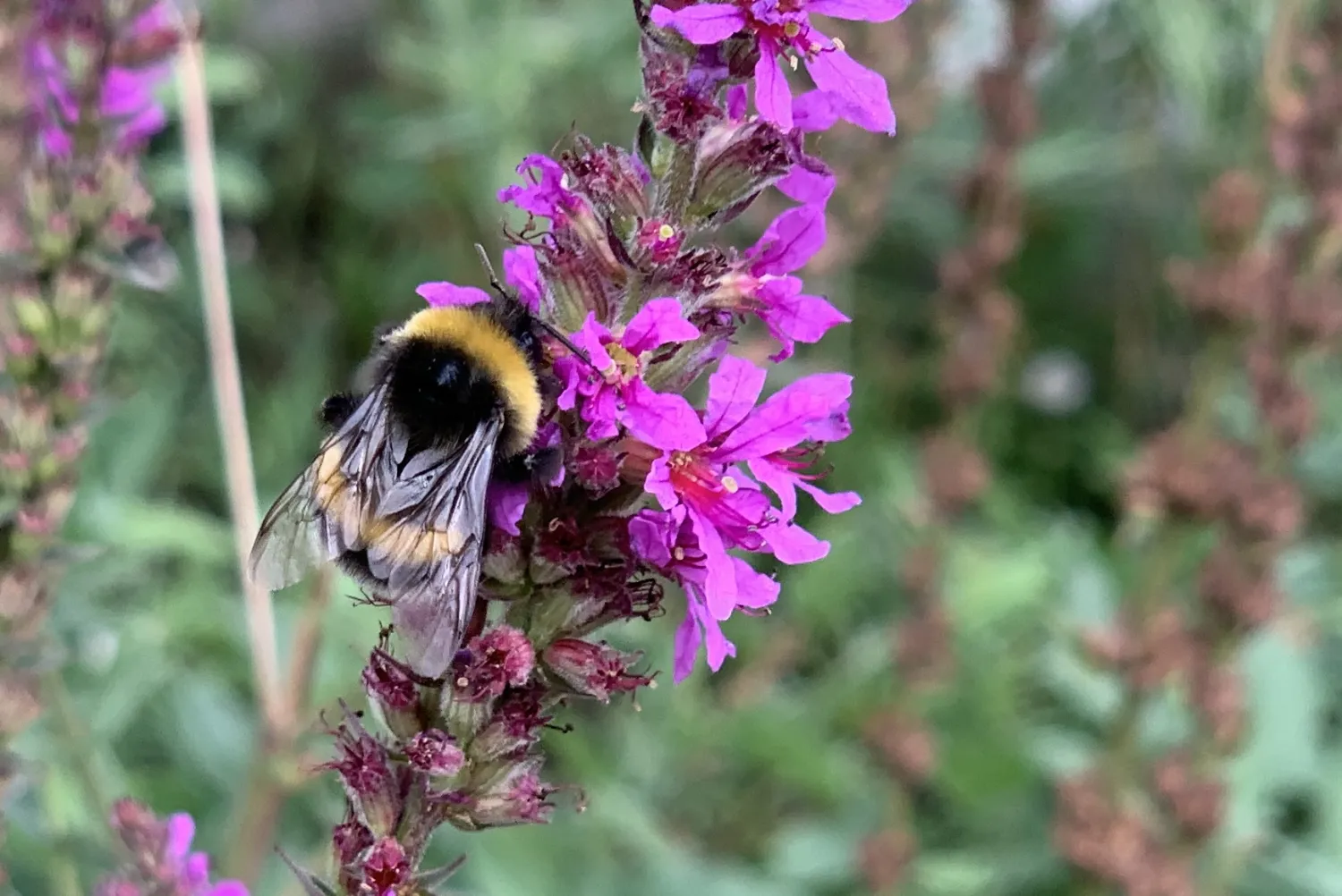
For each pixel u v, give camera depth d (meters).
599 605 0.14
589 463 0.13
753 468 0.13
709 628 0.13
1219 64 0.36
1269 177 0.24
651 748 0.26
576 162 0.13
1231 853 0.24
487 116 0.31
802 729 0.26
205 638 0.24
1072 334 0.41
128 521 0.21
